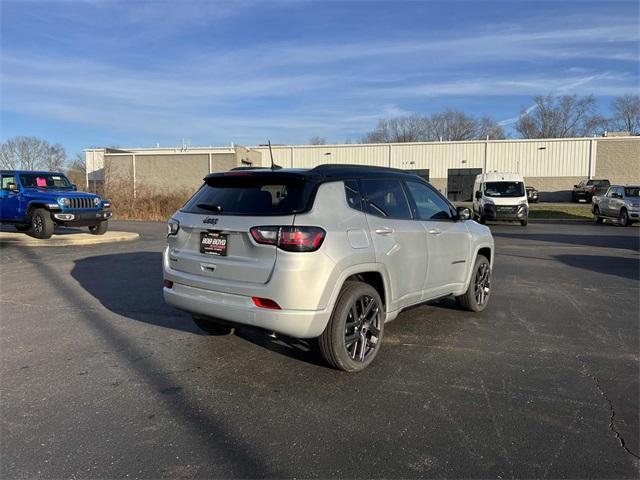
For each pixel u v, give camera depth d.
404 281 4.84
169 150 52.66
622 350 5.00
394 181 5.04
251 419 3.47
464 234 5.95
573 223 25.38
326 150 48.31
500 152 44.81
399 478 2.79
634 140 42.16
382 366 4.51
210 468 2.87
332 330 4.11
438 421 3.47
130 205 26.48
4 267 9.75
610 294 7.69
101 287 7.85
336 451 3.07
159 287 7.86
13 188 14.60
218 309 4.13
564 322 6.05
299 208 3.95
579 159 43.44
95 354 4.75
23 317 6.05
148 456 2.99
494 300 7.24
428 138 73.06
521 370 4.44
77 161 49.06
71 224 14.48
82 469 2.85
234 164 41.09
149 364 4.50
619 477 2.82
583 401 3.80
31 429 3.30
